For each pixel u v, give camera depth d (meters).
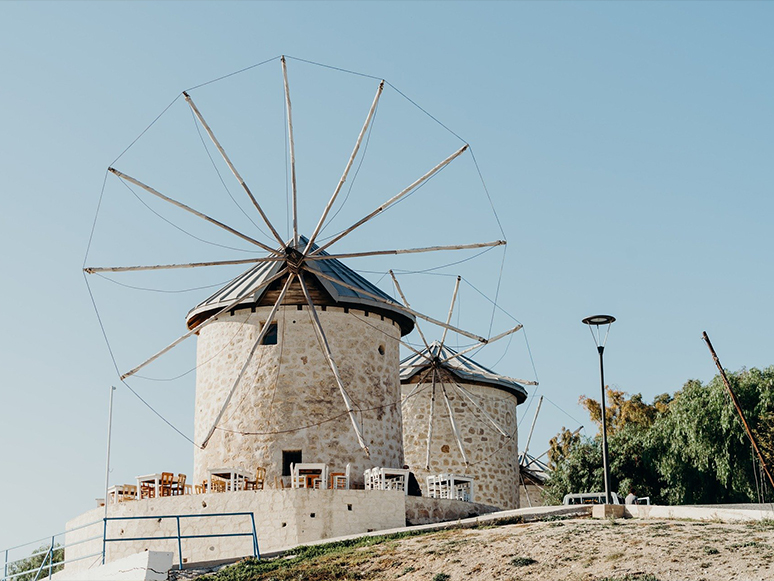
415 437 42.22
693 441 38.91
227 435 33.16
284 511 28.58
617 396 53.19
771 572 18.44
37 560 45.22
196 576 23.48
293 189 32.91
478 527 25.92
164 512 29.92
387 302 34.47
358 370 34.00
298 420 32.72
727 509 25.53
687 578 18.75
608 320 28.06
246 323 34.12
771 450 37.12
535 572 20.03
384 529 28.53
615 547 21.12
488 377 42.06
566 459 44.34
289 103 32.78
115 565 23.56
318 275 32.91
